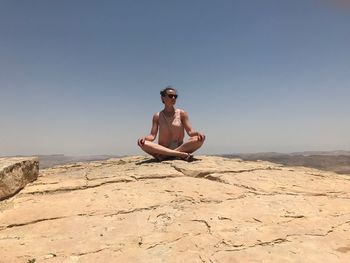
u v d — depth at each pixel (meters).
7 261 1.30
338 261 1.23
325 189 2.27
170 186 2.23
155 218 1.66
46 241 1.46
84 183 2.45
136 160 3.90
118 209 1.82
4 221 1.72
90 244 1.41
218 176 2.47
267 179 2.46
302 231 1.48
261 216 1.65
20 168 2.32
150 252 1.32
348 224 1.57
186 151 3.19
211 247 1.34
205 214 1.67
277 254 1.28
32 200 2.08
